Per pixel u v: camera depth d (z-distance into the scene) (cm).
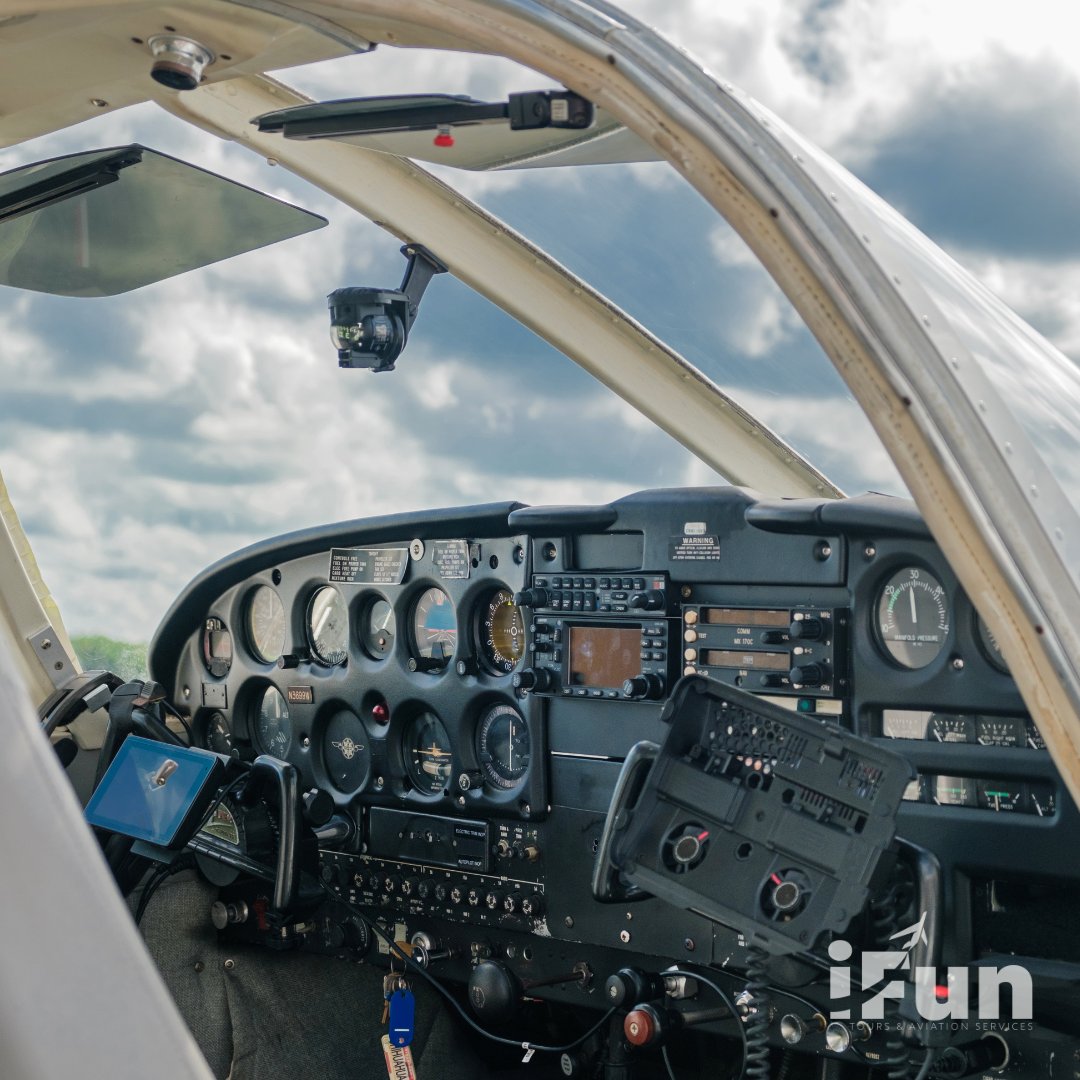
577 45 88
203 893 168
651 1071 165
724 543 154
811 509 147
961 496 86
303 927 172
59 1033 64
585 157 116
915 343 86
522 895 164
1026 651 87
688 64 88
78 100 107
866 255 87
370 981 176
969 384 88
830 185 89
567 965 162
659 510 157
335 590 178
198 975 167
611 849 131
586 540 162
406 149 116
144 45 96
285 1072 168
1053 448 99
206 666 190
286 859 158
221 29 92
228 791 159
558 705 161
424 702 171
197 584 184
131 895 163
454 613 169
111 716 159
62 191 120
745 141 87
